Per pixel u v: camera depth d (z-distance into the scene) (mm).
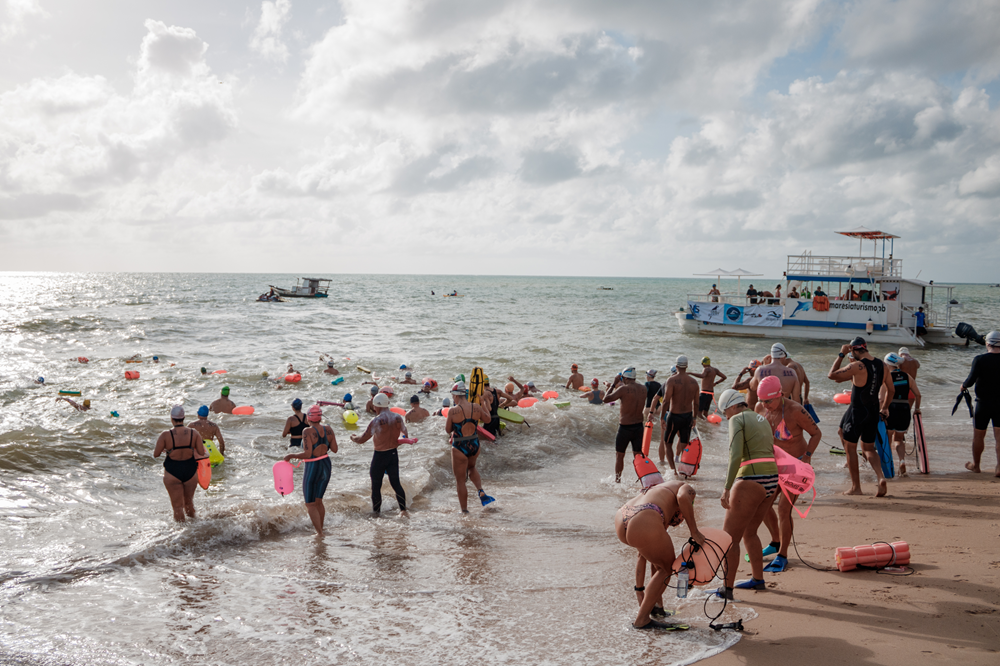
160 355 23719
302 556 6391
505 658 4125
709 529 4555
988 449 11164
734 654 3967
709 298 33375
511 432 12500
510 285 167250
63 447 9891
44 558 6008
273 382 17906
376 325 38406
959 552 5715
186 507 7188
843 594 4855
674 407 9773
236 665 4133
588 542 6852
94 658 4230
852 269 29672
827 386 19031
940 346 29719
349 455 10820
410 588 5504
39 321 34469
